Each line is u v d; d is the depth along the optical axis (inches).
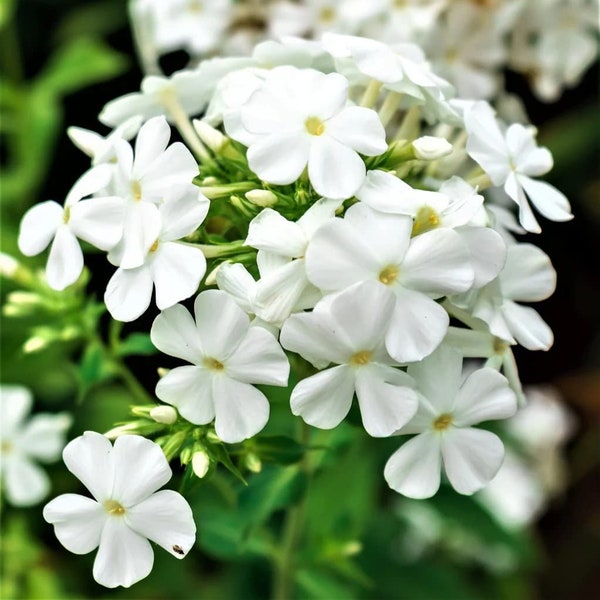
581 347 19.9
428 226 9.0
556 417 17.6
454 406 9.2
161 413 9.2
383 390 8.9
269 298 8.7
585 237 19.4
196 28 13.9
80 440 9.0
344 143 9.0
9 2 15.9
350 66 10.0
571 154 17.6
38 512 16.0
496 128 9.9
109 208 9.3
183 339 9.0
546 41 14.1
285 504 11.1
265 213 8.9
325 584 12.9
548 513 19.5
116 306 9.1
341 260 8.6
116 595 15.7
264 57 10.4
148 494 8.9
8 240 14.9
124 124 10.2
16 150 17.3
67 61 16.2
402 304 8.8
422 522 15.8
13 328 14.6
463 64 13.6
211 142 9.8
